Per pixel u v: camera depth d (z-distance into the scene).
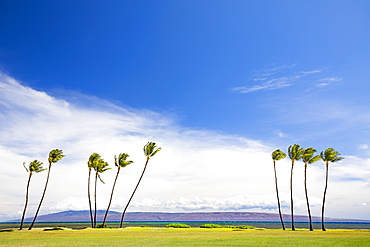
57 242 30.06
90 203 70.81
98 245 26.88
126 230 58.75
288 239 34.53
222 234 45.00
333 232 53.88
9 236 39.91
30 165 64.38
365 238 36.44
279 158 68.00
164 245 27.02
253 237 37.78
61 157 65.94
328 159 62.59
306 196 63.53
